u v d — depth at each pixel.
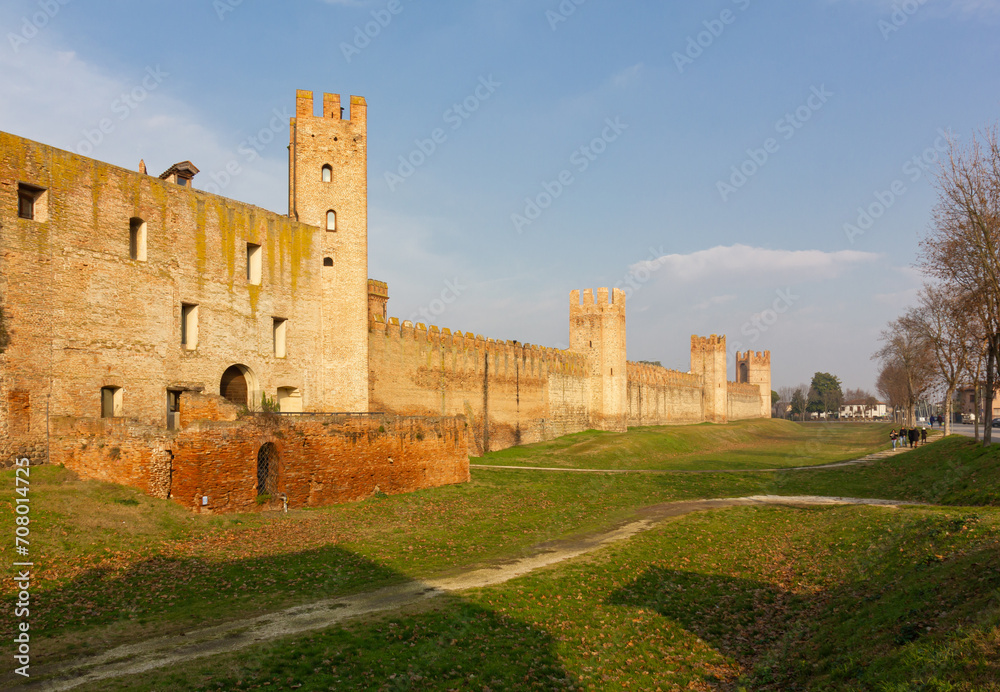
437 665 16.42
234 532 27.19
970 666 12.34
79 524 24.34
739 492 45.03
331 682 15.00
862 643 16.41
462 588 22.33
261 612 19.36
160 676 14.64
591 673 17.20
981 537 21.16
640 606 22.17
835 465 56.38
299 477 33.66
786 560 27.61
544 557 27.00
